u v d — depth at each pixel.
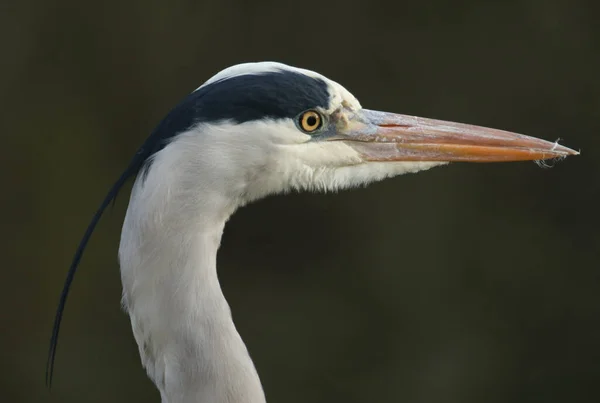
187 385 4.98
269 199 12.47
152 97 12.17
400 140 5.84
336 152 5.61
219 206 5.09
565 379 11.91
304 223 12.50
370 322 12.27
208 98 5.09
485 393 11.98
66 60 12.04
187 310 4.96
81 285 12.10
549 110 11.85
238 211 12.45
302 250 12.55
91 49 12.03
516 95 11.90
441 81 11.99
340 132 5.65
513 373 11.98
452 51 11.94
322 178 5.59
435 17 11.91
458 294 12.15
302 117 5.41
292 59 12.10
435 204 12.20
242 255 12.62
